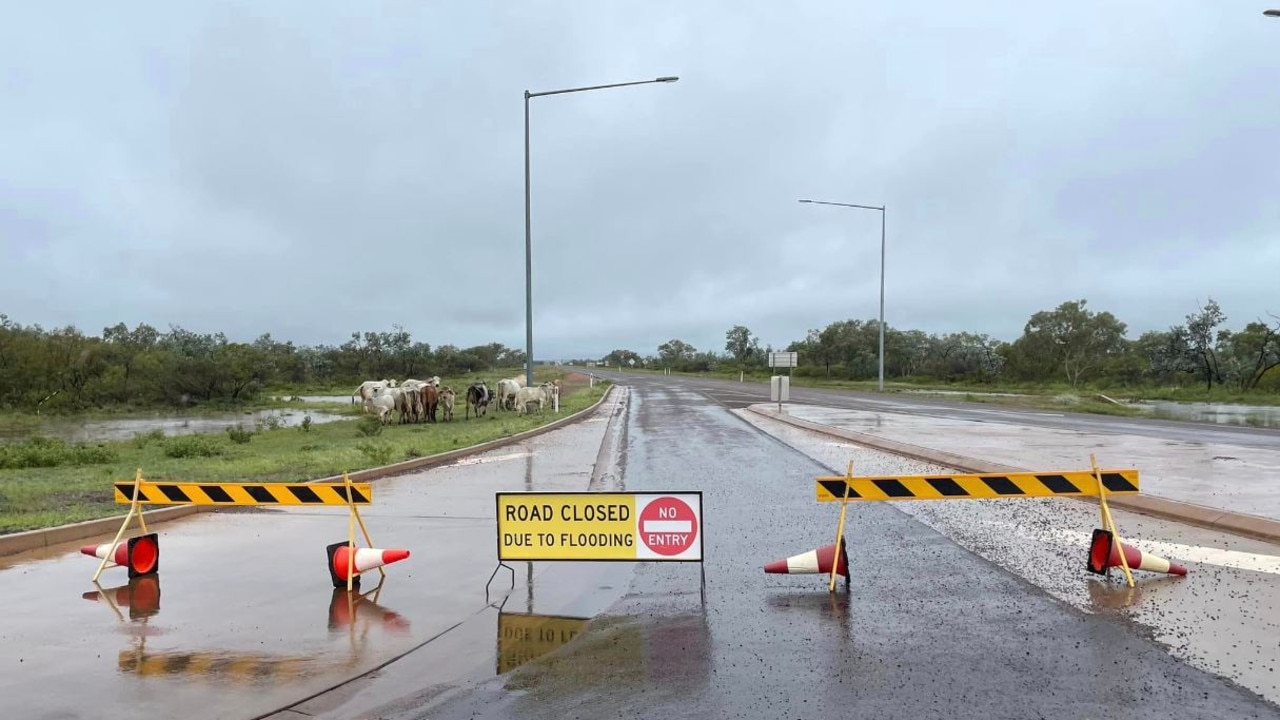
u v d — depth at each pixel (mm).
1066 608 6168
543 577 7469
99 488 12523
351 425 30203
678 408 36031
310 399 53375
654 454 17797
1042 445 17938
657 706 4531
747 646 5488
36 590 7148
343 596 6914
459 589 7098
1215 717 4246
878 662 5125
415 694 4797
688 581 7262
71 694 4816
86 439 25797
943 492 7211
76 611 6504
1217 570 7199
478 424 28188
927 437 20172
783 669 5047
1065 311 62125
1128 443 18406
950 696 4570
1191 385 51375
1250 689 4590
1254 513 9289
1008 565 7527
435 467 15922
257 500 7801
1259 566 7312
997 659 5129
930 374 74312
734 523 9828
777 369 89500
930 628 5777
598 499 7133
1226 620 5805
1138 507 10109
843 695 4617
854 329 83125
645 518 7070
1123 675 4824
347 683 4977
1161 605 6195
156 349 56031
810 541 8758
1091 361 61188
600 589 7059
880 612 6184
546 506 7219
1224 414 30719
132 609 6562
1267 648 5234
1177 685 4660
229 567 7941
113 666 5281
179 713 4551
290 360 68750
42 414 39750
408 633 5918
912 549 8258
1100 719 4234
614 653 5426
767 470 14797
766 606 6422
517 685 4902
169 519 10422
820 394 48906
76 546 8953
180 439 21219
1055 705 4426
